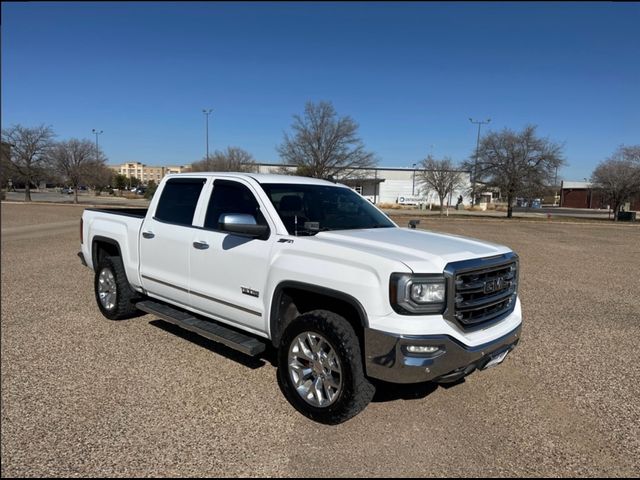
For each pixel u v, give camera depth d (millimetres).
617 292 8492
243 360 4758
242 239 4172
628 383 4457
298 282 3654
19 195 57281
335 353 3416
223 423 3545
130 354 4875
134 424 3506
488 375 4586
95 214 6320
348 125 37000
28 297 7211
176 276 4855
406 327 3152
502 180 36688
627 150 39625
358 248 3510
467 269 3373
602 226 29312
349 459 3127
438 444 3336
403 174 80062
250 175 4680
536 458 3205
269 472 2973
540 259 12820
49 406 3752
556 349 5367
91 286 8016
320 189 4875
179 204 5035
